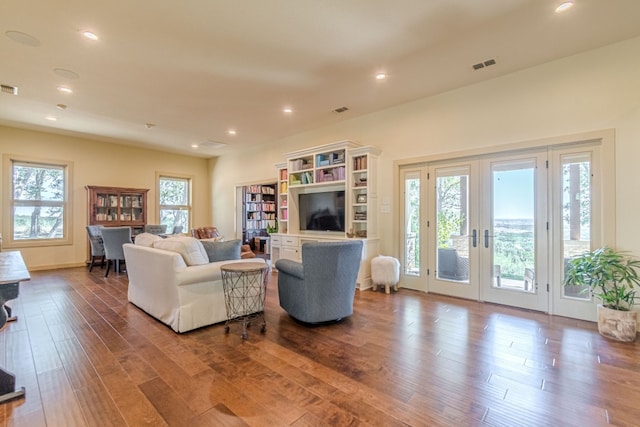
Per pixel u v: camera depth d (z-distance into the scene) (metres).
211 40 2.90
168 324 3.01
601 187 3.09
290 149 6.43
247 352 2.49
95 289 4.51
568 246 3.32
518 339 2.73
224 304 3.18
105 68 3.43
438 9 2.47
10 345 2.60
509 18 2.58
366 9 2.47
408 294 4.31
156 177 7.78
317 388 1.97
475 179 3.97
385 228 4.82
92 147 6.72
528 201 3.58
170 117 5.16
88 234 6.11
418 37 2.87
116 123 5.50
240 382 2.04
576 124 3.21
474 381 2.05
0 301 1.94
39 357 2.38
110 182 6.98
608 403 1.81
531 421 1.65
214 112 4.92
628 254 2.93
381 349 2.54
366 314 3.43
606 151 3.04
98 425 1.62
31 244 5.96
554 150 3.40
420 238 4.50
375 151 4.75
